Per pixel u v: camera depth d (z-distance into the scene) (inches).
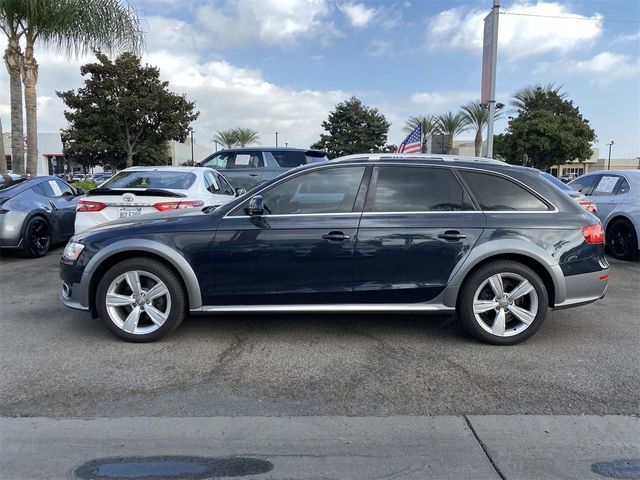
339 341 190.1
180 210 202.5
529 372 161.8
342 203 183.9
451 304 182.4
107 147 1403.8
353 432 127.0
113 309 185.3
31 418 133.0
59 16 496.4
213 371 163.0
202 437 124.6
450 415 135.2
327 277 180.9
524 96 1854.1
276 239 179.6
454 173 186.7
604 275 185.9
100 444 121.3
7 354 175.9
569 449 119.6
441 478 109.0
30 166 558.3
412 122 1595.7
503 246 178.9
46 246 374.9
